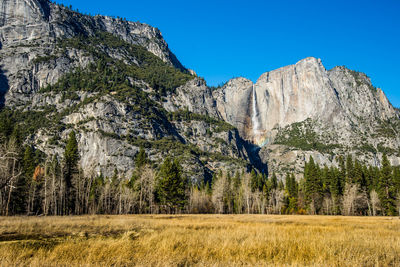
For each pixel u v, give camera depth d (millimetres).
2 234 19391
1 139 62438
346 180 97375
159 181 88312
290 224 37375
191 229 25578
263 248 15875
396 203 83625
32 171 72188
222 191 101250
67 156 77125
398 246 16656
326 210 91938
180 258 12930
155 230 24359
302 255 14508
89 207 75938
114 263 12023
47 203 63438
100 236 19719
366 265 12625
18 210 65375
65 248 14070
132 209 84125
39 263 11148
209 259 13086
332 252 14859
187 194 98500
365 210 92000
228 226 29641
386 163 89125
